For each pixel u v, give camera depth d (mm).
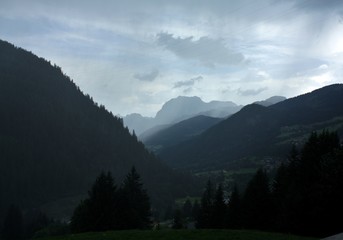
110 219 59125
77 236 34750
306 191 45000
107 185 60562
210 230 34844
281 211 48531
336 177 41906
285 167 61031
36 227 113000
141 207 72688
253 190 57812
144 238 31594
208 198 87562
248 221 57250
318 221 43562
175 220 87750
